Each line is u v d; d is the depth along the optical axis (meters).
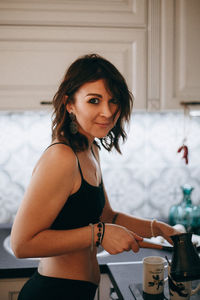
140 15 1.58
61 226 0.94
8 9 1.53
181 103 1.62
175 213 1.84
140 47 1.59
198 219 1.81
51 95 1.56
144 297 1.00
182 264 0.90
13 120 1.93
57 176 0.85
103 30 1.57
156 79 1.60
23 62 1.54
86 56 0.96
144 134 2.00
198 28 1.60
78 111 0.93
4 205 1.97
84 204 0.95
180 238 0.93
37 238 0.84
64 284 1.00
